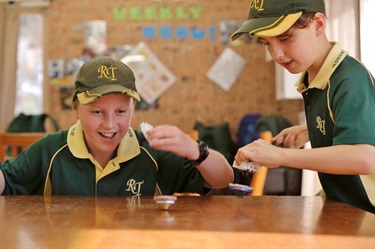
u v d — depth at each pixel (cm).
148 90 455
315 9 113
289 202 101
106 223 76
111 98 115
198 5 457
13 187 127
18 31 456
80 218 81
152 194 126
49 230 72
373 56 162
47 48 457
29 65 461
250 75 457
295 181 305
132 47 456
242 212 87
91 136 120
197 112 457
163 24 457
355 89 107
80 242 65
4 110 450
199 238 66
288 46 114
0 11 453
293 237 67
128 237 67
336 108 109
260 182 179
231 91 457
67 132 133
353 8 177
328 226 74
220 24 457
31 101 460
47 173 127
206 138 420
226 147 415
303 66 117
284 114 452
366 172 101
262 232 70
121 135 121
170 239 66
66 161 127
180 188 126
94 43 456
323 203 99
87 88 117
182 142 106
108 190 125
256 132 411
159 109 455
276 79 439
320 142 120
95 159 126
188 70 457
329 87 116
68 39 458
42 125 393
